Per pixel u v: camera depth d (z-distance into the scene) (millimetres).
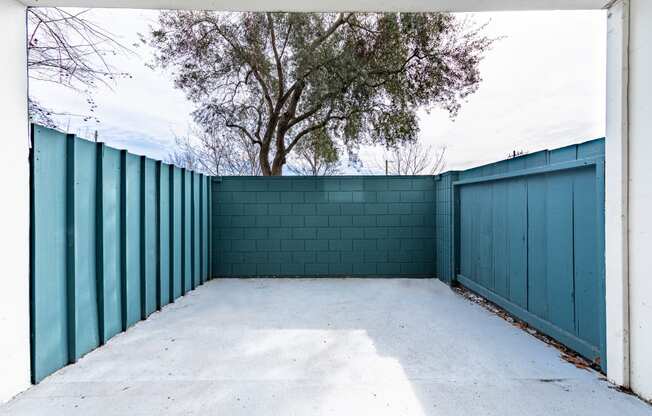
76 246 2482
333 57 6070
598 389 1979
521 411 1771
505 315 3479
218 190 5527
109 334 2863
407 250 5539
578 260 2449
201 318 3436
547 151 2818
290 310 3699
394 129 6555
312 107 6711
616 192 2010
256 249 5539
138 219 3398
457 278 4777
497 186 3701
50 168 2254
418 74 6363
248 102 6992
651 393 1821
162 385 2064
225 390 1999
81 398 1919
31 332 2082
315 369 2271
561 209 2639
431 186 5551
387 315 3498
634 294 1928
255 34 6309
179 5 2174
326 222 5539
